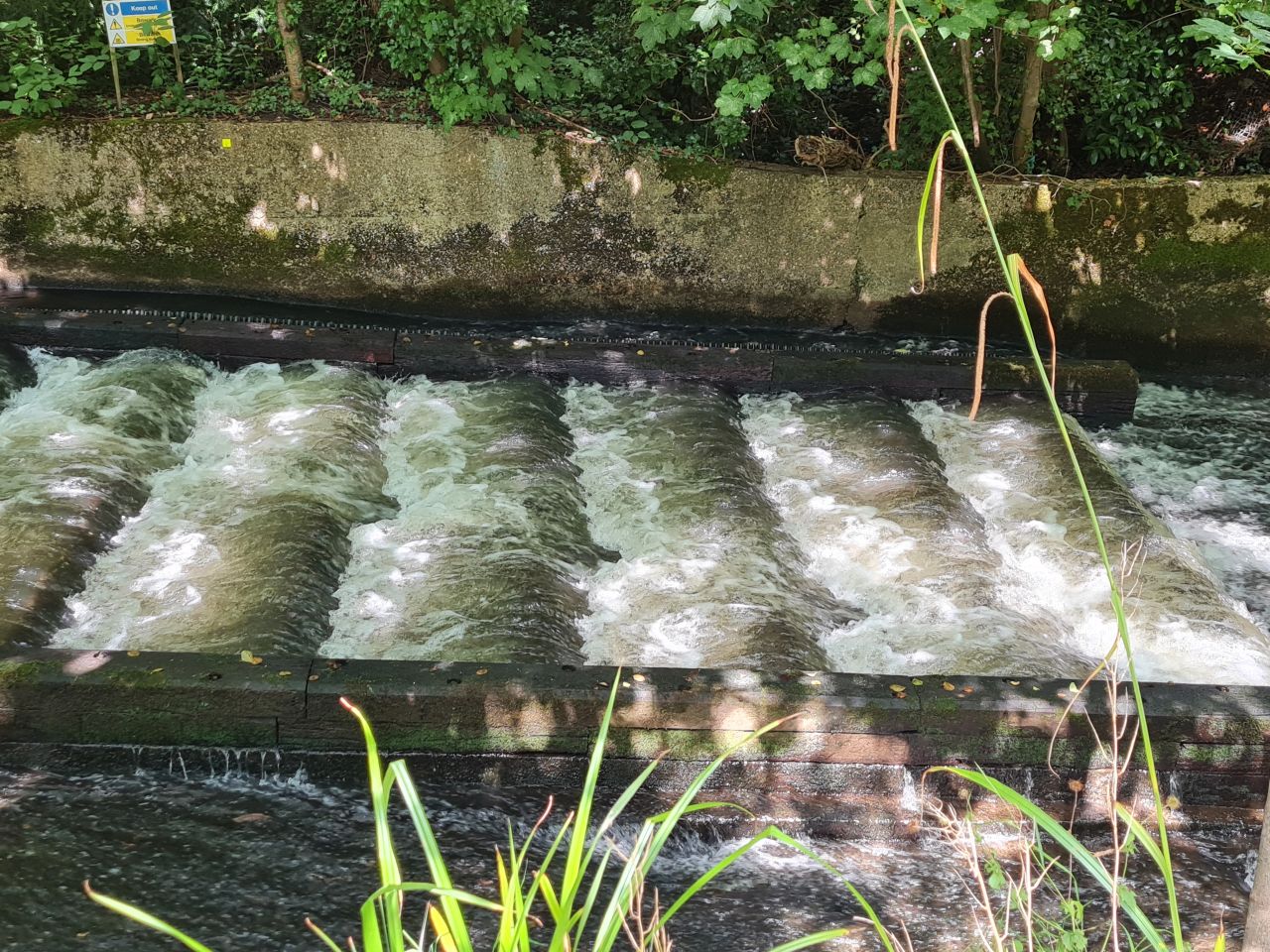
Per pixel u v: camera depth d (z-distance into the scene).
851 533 6.57
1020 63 9.83
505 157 9.00
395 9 8.83
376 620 5.59
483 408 7.61
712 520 6.52
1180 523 7.20
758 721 4.56
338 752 4.57
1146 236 9.05
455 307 9.36
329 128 8.89
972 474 7.37
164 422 7.20
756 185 9.07
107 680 4.47
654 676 4.66
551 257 9.26
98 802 4.30
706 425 7.53
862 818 4.61
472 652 5.27
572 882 1.76
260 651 5.18
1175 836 4.62
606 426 7.64
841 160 9.24
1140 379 9.23
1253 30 2.48
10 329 7.82
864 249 9.23
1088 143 10.04
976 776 1.94
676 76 10.41
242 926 3.70
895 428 7.69
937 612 5.87
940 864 4.37
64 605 5.53
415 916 3.80
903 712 4.56
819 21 9.66
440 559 6.04
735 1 8.17
